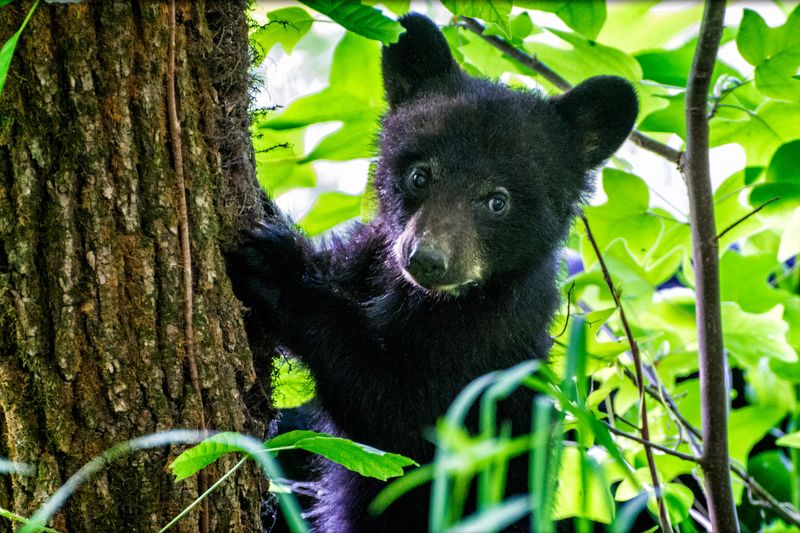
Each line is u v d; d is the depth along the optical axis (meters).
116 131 5.79
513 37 9.71
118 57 5.78
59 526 5.64
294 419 10.92
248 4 7.45
